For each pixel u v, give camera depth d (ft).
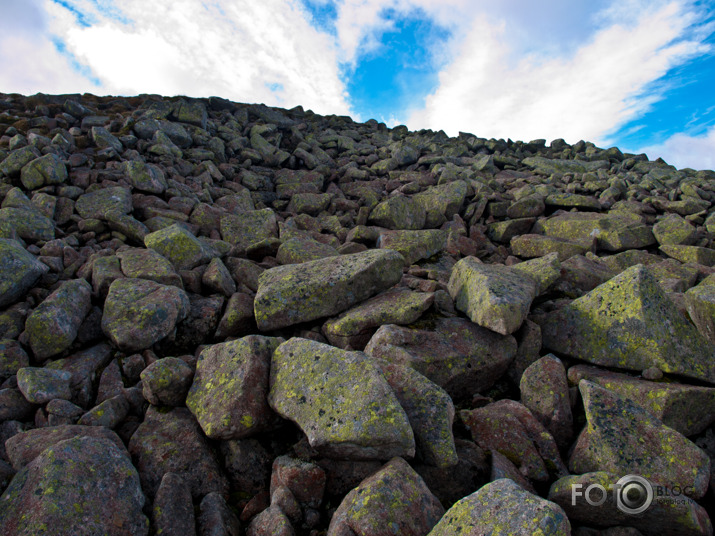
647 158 124.06
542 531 12.24
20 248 29.25
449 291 32.42
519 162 111.14
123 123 72.59
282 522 15.81
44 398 21.15
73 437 17.37
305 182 76.02
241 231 46.24
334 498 17.85
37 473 15.26
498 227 62.13
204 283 32.35
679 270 42.01
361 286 29.66
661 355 23.84
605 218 59.16
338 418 17.92
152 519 15.76
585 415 21.42
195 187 58.85
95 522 14.43
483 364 25.39
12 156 45.42
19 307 26.76
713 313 26.35
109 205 41.78
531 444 20.07
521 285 28.40
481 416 21.49
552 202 67.87
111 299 26.81
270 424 20.56
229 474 19.40
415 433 19.11
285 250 39.47
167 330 26.25
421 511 15.49
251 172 74.54
